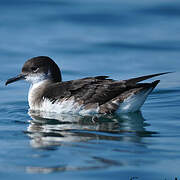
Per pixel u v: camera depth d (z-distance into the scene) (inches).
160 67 761.0
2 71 741.9
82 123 505.0
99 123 504.7
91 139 431.2
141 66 767.7
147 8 999.0
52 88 575.8
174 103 603.8
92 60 794.2
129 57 807.1
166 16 968.9
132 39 874.8
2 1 1015.0
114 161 365.4
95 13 977.5
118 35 889.5
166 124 495.8
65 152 388.5
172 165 356.2
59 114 556.4
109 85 550.9
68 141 424.2
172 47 844.0
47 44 848.9
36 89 601.6
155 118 525.7
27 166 356.2
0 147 406.3
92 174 338.0
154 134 451.8
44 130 471.2
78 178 331.6
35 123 506.3
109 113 549.0
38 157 375.9
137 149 397.1
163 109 573.0
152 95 650.2
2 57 791.7
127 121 513.7
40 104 578.9
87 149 396.5
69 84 567.2
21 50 819.4
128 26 930.1
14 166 357.1
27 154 384.2
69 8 1002.1
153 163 361.4
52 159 370.9
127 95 542.0
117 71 745.0
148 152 388.8
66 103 553.9
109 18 959.6
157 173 341.1
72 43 855.7
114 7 1006.4
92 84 556.4
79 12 984.3
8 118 534.9
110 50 836.6
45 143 417.1
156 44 856.3
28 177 335.3
